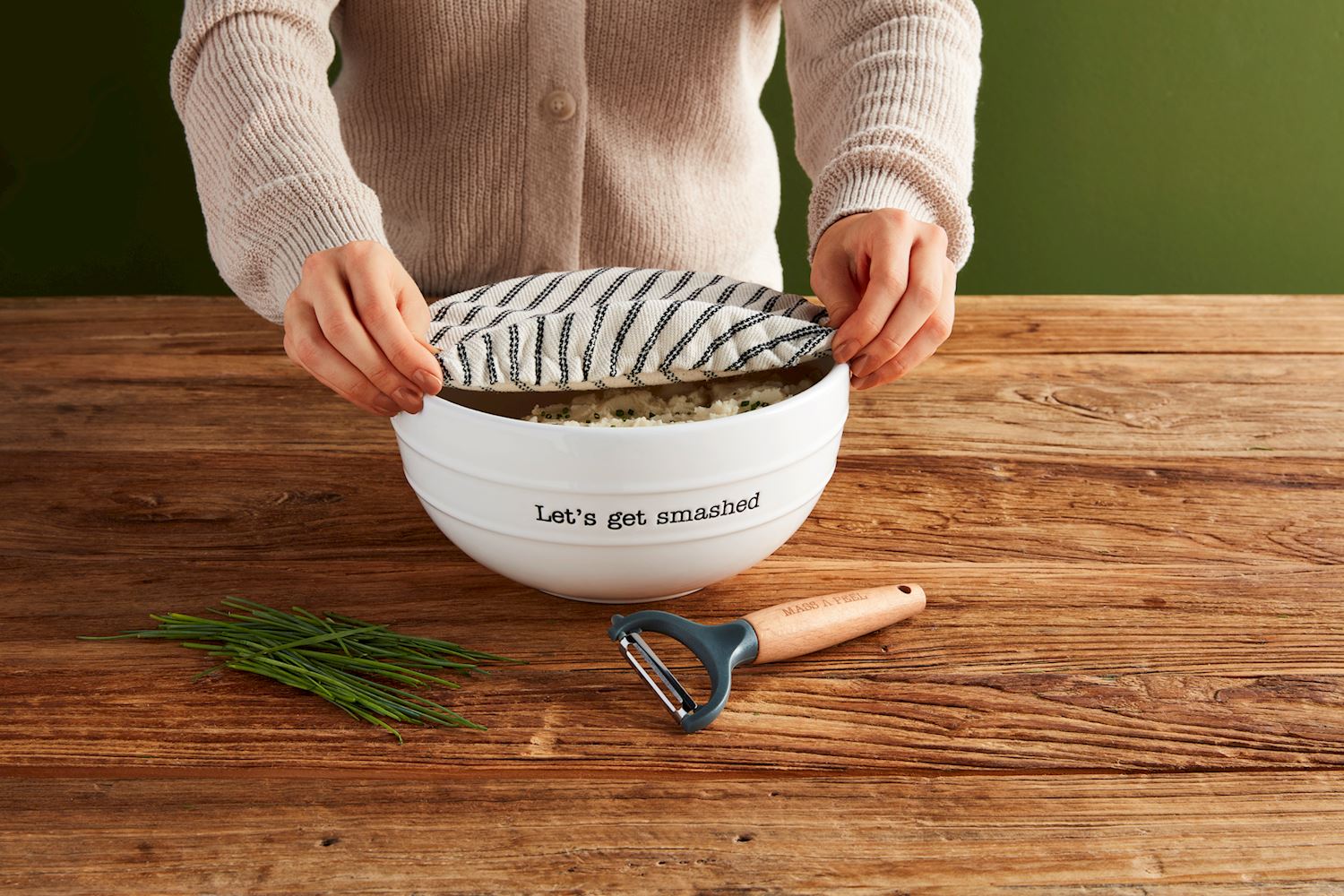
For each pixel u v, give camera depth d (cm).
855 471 93
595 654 70
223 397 106
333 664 68
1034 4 188
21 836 56
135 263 195
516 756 61
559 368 65
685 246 118
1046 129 198
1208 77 194
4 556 81
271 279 79
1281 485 91
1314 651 71
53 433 99
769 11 121
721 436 63
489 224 114
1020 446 97
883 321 70
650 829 56
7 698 66
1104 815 57
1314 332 121
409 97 111
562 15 106
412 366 64
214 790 59
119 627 73
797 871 54
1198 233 208
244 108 83
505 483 64
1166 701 66
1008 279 213
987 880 53
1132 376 110
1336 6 188
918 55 91
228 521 86
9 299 128
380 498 89
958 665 69
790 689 67
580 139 111
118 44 176
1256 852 55
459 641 71
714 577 70
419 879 53
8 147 182
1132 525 85
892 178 86
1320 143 199
